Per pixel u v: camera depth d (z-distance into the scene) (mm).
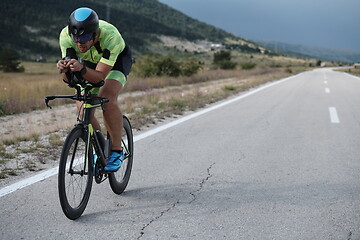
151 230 2811
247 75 32969
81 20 2854
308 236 2746
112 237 2682
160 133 6898
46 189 3691
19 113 9773
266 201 3486
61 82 17188
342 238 2719
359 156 5332
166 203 3398
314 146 5969
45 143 5875
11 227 2814
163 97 12578
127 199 3500
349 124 8078
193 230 2822
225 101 12492
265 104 11680
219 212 3193
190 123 8086
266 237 2721
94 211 3182
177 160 5008
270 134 6941
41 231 2758
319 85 21188
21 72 67875
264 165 4816
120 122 3500
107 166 3352
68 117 8906
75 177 3020
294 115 9367
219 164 4836
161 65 25125
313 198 3584
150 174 4355
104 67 3129
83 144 3156
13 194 3537
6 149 5445
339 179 4223
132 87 16641
